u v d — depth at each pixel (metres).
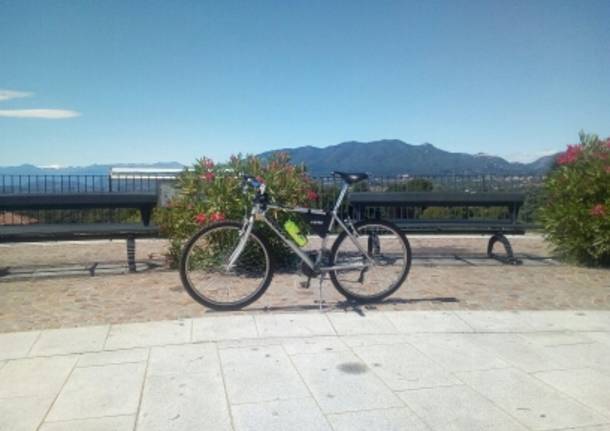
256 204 5.14
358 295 5.31
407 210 8.74
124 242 9.51
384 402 3.29
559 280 6.52
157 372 3.71
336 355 4.01
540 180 8.51
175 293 5.72
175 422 3.06
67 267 7.15
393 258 5.48
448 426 3.02
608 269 7.16
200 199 6.92
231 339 4.31
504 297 5.70
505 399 3.35
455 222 7.76
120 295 5.66
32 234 6.52
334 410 3.19
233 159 7.15
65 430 2.97
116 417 3.11
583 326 4.72
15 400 3.32
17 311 5.11
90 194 6.98
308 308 5.17
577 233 7.27
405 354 4.05
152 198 7.15
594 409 3.23
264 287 5.13
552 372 3.76
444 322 4.77
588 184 7.26
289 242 5.12
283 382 3.56
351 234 5.22
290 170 7.25
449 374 3.70
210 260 5.30
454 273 6.88
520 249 8.95
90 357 3.96
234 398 3.34
